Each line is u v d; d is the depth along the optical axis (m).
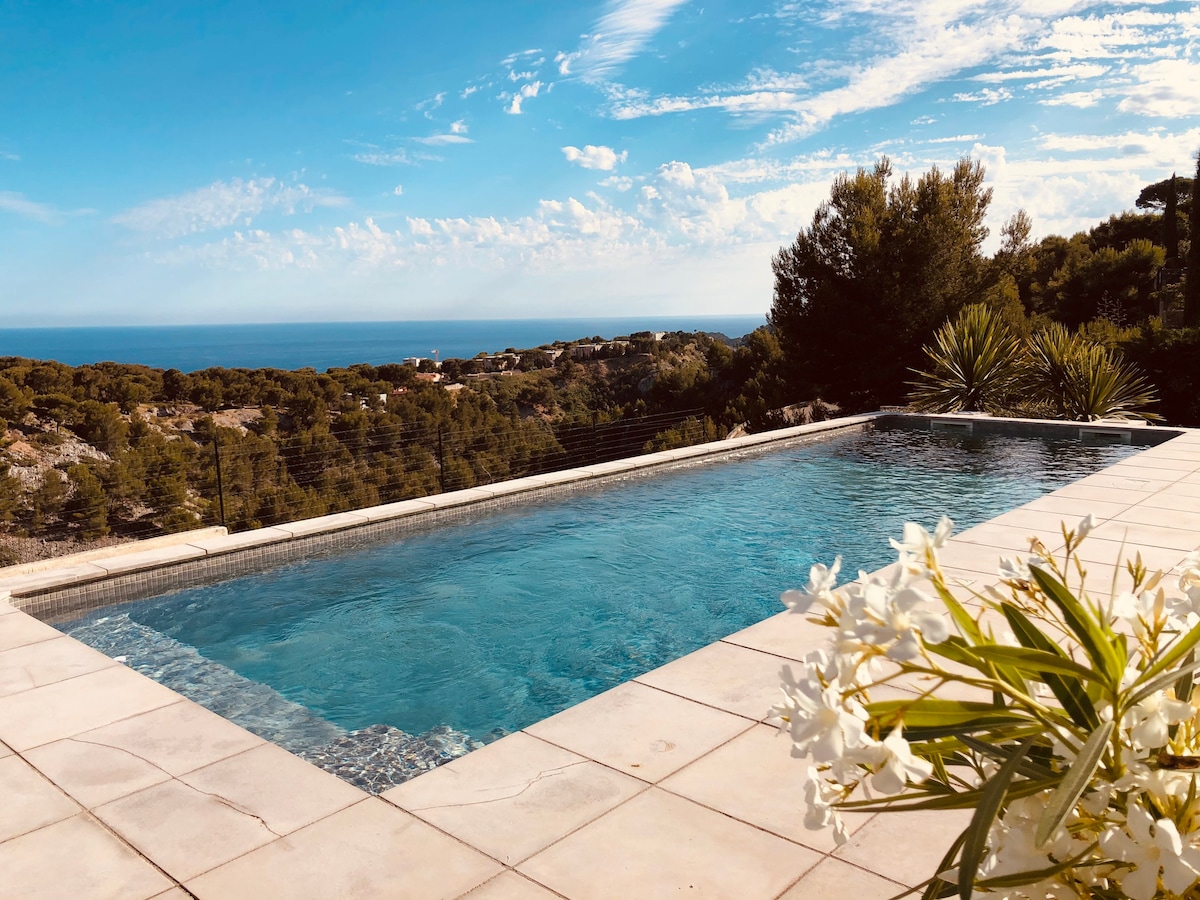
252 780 2.77
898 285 15.28
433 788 2.62
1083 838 0.96
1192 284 16.61
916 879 2.07
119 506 9.71
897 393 15.88
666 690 3.28
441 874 2.18
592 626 5.06
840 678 0.86
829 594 0.93
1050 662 0.91
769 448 11.09
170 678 4.35
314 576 6.09
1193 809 0.90
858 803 1.04
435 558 6.47
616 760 2.74
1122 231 27.53
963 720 0.97
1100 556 4.89
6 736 3.18
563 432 12.78
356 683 4.27
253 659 4.61
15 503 9.23
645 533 7.11
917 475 9.30
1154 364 14.17
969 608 3.04
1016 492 8.38
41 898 2.17
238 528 10.21
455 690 4.18
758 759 2.72
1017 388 13.06
